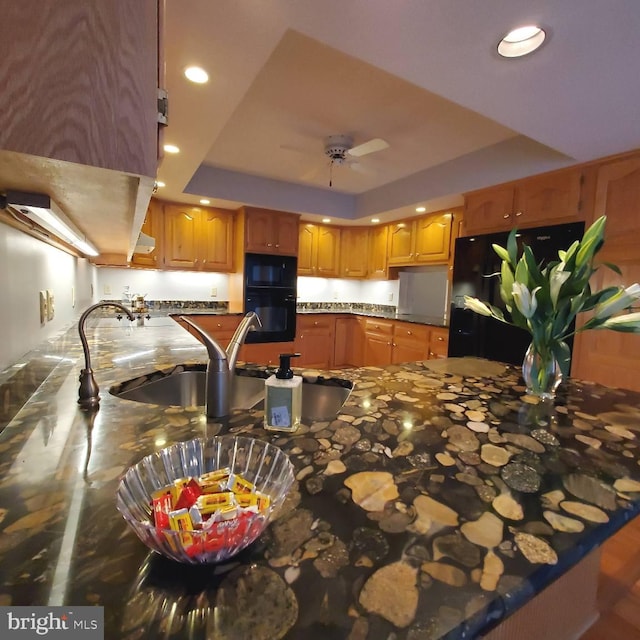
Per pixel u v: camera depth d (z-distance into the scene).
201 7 1.16
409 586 0.40
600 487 0.62
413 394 1.16
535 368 1.15
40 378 1.21
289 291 4.39
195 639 0.33
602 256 2.32
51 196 0.74
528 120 1.84
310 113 2.39
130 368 1.41
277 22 1.22
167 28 1.25
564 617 0.94
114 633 0.34
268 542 0.46
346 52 1.35
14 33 0.45
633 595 1.33
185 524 0.44
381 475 0.64
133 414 0.92
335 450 0.74
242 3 1.14
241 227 4.09
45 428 0.83
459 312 3.18
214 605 0.37
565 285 1.04
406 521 0.51
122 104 0.50
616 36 1.25
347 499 0.56
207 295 4.58
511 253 1.13
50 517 0.50
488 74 1.47
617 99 1.64
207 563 0.42
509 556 0.45
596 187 2.34
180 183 3.13
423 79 1.50
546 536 0.49
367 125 2.54
